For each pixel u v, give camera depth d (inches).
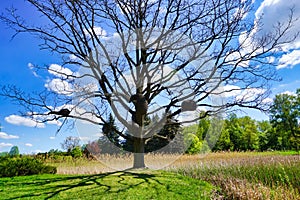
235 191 253.4
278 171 371.9
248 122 1363.2
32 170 378.0
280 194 240.1
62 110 346.0
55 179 297.0
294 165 398.9
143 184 257.0
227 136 1074.7
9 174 350.6
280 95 1330.0
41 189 245.1
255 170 383.6
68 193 229.1
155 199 213.6
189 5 386.3
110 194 224.1
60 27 386.3
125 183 259.6
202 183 284.8
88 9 368.8
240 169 387.2
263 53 389.7
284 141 1350.9
